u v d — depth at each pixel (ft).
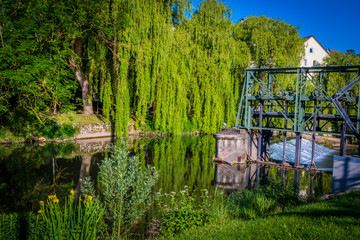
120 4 71.41
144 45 81.30
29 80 39.55
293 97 64.64
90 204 19.54
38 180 45.39
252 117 75.97
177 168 60.39
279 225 18.94
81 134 89.86
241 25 114.83
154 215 31.68
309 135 129.08
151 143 91.66
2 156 61.57
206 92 99.60
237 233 18.39
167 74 92.63
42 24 44.27
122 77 81.51
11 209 32.99
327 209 21.94
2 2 42.24
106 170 24.45
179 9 91.81
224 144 67.67
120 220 23.20
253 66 122.62
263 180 52.70
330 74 132.05
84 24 58.70
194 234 19.80
